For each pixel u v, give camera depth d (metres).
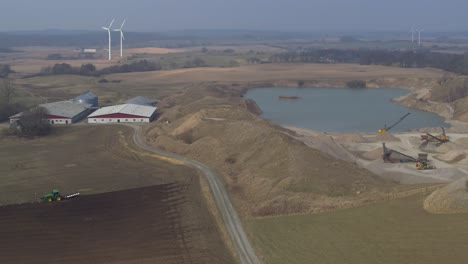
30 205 65.81
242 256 50.09
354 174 70.88
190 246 52.81
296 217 59.06
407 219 53.78
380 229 52.41
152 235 55.75
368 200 60.66
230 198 66.69
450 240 47.53
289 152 75.69
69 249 52.75
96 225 58.94
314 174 68.25
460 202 54.56
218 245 52.91
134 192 70.56
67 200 67.50
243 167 78.44
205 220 59.69
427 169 83.75
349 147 103.44
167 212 62.56
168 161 87.56
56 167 85.62
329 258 48.03
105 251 52.09
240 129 91.38
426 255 45.75
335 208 60.16
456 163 89.19
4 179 78.38
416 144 105.56
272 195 64.81
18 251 52.38
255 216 60.47
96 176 79.44
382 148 98.88
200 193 69.38
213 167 81.50
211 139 91.75
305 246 51.03
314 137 98.31
